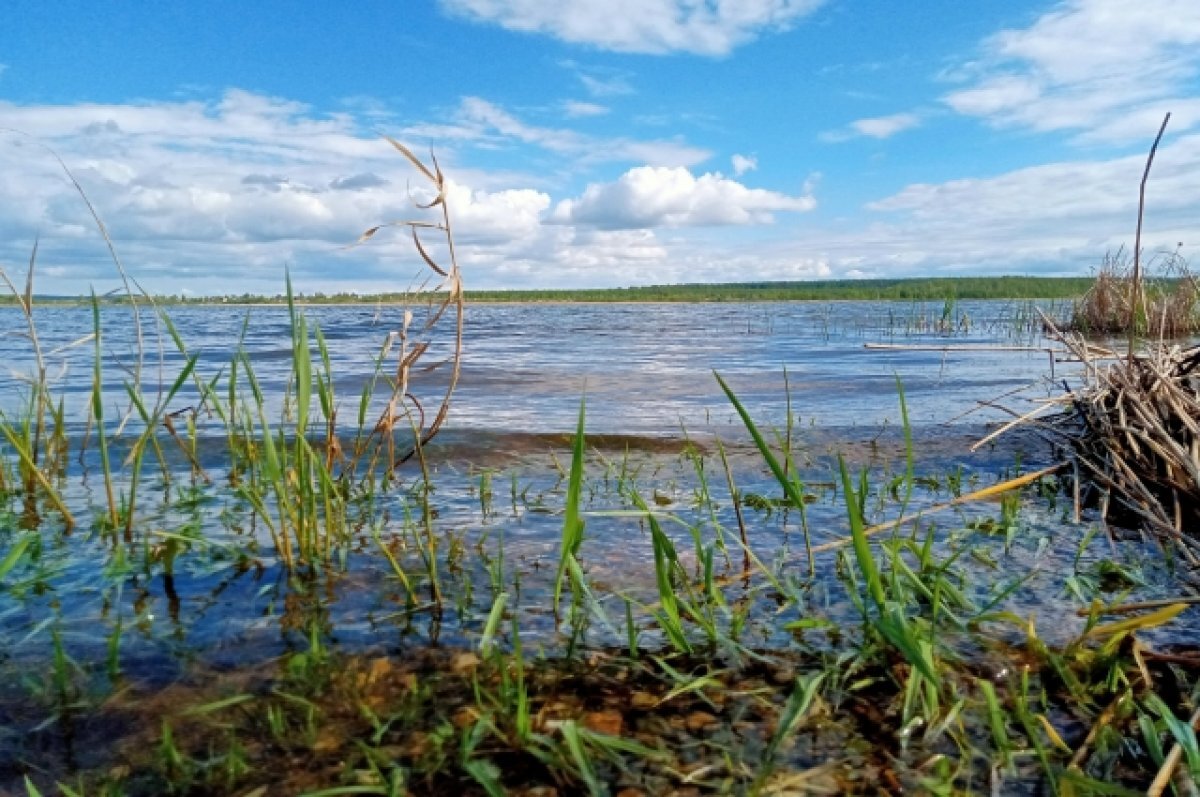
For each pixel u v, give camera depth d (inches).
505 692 65.8
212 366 414.9
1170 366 151.1
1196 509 118.2
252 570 102.6
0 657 77.0
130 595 93.6
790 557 108.4
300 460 104.4
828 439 201.9
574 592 78.0
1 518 126.0
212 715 66.9
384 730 63.9
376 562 106.3
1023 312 828.0
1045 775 58.1
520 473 166.7
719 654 78.0
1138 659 71.2
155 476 159.9
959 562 105.0
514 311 1861.5
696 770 58.9
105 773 58.8
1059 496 140.6
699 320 1209.4
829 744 62.5
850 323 987.9
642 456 185.3
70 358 441.4
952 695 68.8
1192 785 55.6
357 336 759.7
